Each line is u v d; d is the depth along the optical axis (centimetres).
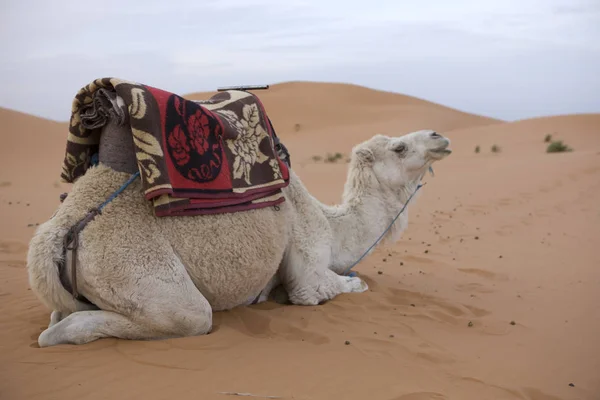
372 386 425
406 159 684
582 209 1491
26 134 4547
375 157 683
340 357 479
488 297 716
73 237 452
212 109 556
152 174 459
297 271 607
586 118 5084
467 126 7150
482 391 433
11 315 575
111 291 453
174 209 472
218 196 504
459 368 476
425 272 856
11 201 1589
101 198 468
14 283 723
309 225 612
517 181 2117
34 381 404
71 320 461
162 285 460
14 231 1109
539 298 712
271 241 546
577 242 1085
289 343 505
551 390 442
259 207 538
